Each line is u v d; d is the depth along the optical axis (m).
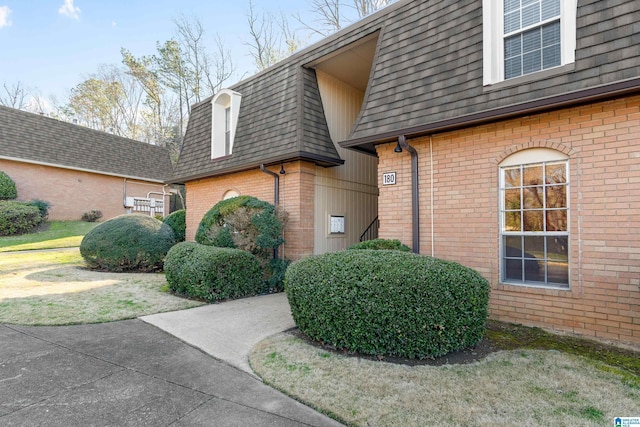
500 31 5.41
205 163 10.66
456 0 6.02
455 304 3.89
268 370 3.60
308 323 4.39
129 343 4.37
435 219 6.00
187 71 26.28
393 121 6.23
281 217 8.05
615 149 4.41
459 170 5.76
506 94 5.08
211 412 2.83
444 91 5.76
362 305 3.92
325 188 8.99
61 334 4.65
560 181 4.88
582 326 4.61
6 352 4.01
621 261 4.34
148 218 10.71
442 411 2.82
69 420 2.69
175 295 6.98
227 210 8.10
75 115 30.92
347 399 3.01
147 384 3.30
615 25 4.34
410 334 3.82
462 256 5.68
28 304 6.01
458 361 3.79
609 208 4.44
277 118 8.76
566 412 2.81
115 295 6.85
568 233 4.77
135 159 22.70
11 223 14.84
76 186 19.09
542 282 5.03
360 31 7.63
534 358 3.85
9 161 16.61
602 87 4.21
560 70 4.69
